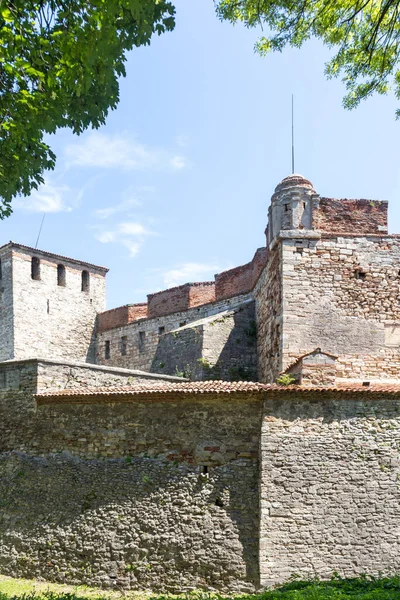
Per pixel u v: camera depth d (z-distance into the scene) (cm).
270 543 1413
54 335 3566
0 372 1812
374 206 1923
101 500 1551
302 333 1766
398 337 1794
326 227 1889
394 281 1838
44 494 1623
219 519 1454
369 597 1124
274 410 1505
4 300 3444
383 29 1088
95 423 1634
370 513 1458
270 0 1085
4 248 3494
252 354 2353
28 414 1727
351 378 1750
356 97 1221
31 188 1178
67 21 967
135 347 3372
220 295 2922
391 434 1517
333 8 1082
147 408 1595
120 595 1412
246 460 1495
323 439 1497
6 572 1587
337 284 1812
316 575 1403
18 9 944
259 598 1211
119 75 1062
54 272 3659
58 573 1518
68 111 1103
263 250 2469
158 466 1536
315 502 1452
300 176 1908
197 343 2314
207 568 1424
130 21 974
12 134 1055
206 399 1542
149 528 1486
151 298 3378
